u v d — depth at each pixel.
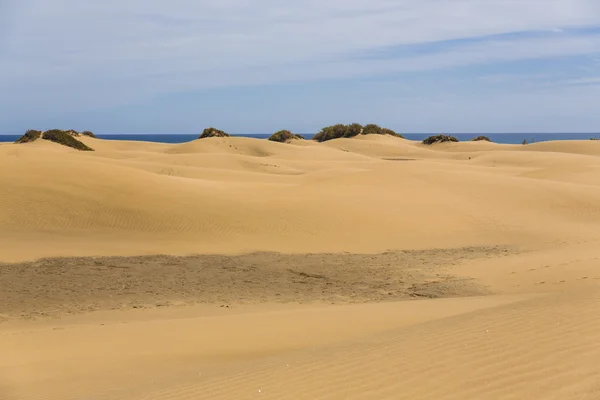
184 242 25.16
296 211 29.88
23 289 17.98
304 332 11.87
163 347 11.18
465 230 28.61
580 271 18.17
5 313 15.55
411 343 8.26
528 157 76.38
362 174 39.69
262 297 17.48
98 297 17.31
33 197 28.28
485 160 78.12
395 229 28.20
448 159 89.12
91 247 23.67
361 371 7.30
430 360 7.33
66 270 20.39
